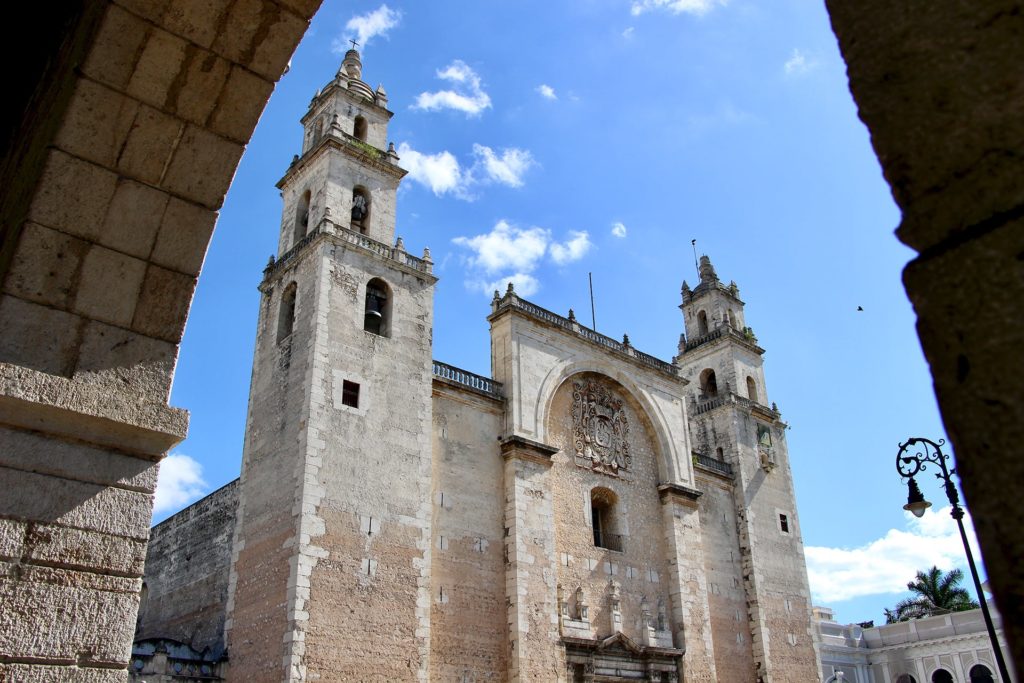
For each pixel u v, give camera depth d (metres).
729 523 54.94
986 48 2.73
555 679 38.78
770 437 60.84
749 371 62.94
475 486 40.81
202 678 32.31
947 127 2.78
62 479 6.54
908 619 71.25
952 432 2.58
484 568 39.31
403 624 33.84
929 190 2.80
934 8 2.91
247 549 35.06
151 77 7.06
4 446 6.36
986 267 2.58
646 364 52.62
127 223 7.16
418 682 33.31
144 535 6.77
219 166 7.50
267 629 31.91
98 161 7.04
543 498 42.50
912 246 2.86
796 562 57.31
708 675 46.25
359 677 31.66
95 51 6.80
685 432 53.25
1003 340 2.49
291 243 43.00
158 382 7.15
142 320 7.18
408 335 40.06
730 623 51.19
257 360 40.16
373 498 35.19
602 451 48.12
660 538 48.94
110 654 6.30
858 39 3.12
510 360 44.91
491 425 43.16
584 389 49.16
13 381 6.30
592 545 44.75
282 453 35.38
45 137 7.16
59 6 8.20
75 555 6.39
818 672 54.22
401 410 38.06
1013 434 2.40
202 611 39.84
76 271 6.92
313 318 37.00
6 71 9.02
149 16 6.85
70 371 6.72
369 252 40.16
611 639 41.94
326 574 32.41
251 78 7.39
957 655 63.50
